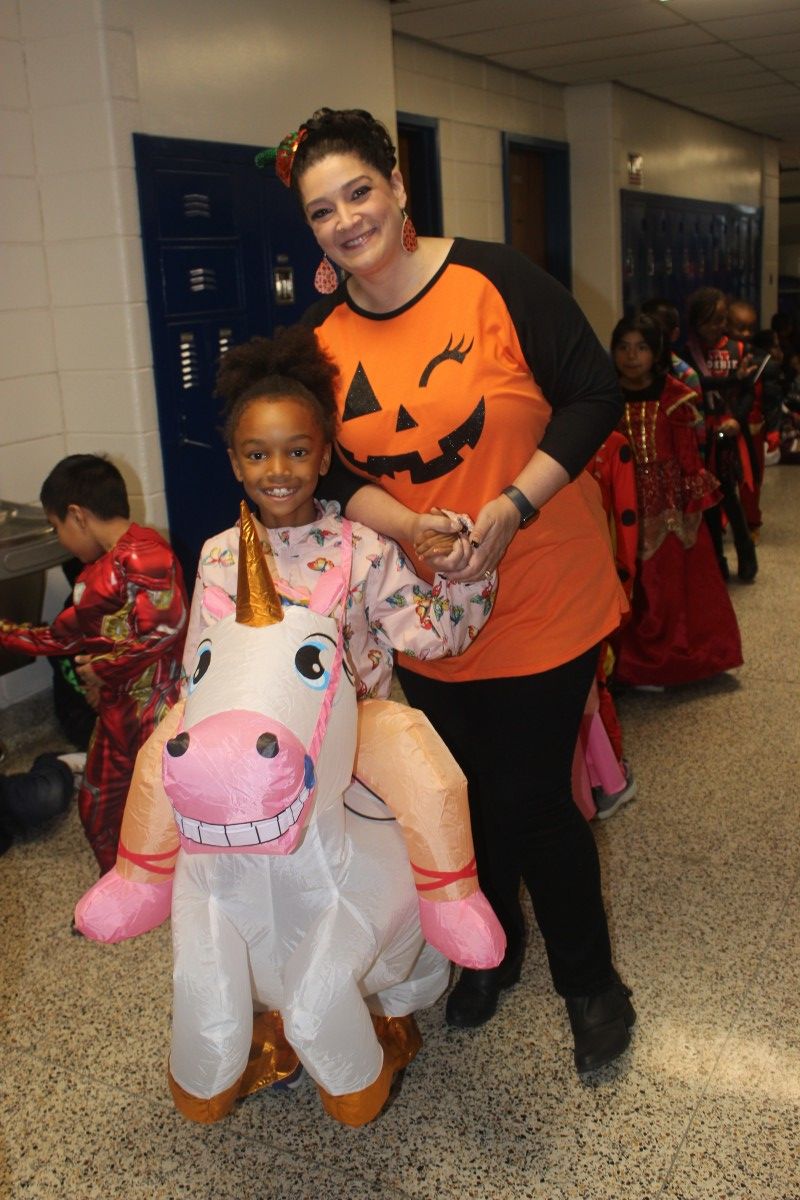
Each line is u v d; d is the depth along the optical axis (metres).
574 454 1.73
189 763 1.32
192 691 1.47
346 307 1.81
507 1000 2.30
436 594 1.70
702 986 2.31
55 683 3.76
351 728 1.52
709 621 3.93
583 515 1.88
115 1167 1.92
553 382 1.76
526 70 7.35
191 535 4.25
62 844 3.05
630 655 3.89
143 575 2.50
